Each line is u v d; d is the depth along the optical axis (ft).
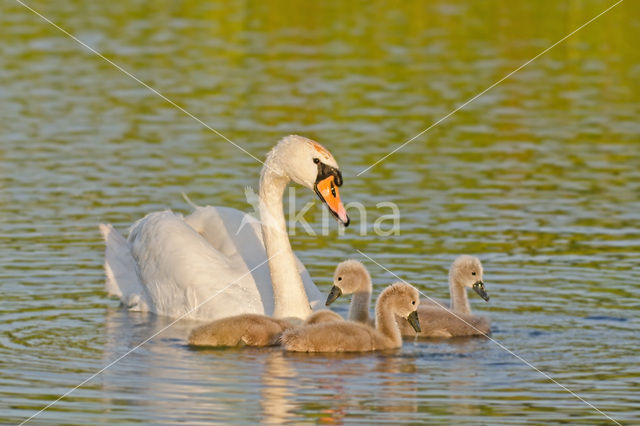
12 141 77.41
